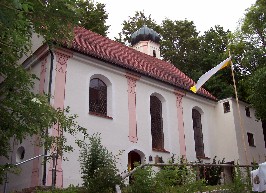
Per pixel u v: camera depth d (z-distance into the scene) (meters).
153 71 22.58
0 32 8.23
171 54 37.72
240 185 11.58
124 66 19.64
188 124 22.75
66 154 15.82
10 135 10.53
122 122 18.83
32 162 15.89
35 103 10.14
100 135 17.50
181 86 22.86
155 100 21.72
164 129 21.34
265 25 23.89
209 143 24.05
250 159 24.80
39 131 10.58
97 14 32.69
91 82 18.59
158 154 20.08
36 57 17.95
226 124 24.84
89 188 9.90
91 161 10.68
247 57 25.20
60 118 10.84
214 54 34.81
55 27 10.06
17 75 10.44
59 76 16.94
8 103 10.09
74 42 18.73
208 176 15.88
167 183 9.77
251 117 26.56
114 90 19.08
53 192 11.34
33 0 8.79
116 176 9.95
